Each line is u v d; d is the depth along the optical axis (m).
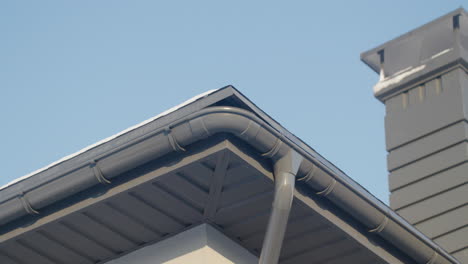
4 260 10.38
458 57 14.84
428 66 15.20
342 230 9.66
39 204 9.34
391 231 9.87
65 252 10.30
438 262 10.39
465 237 13.76
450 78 14.91
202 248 9.71
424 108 15.00
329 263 10.49
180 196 9.50
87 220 9.77
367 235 9.97
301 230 10.02
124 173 9.16
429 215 14.22
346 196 9.38
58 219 9.45
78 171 9.09
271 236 8.93
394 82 15.53
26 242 10.09
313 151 9.33
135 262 10.16
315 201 9.41
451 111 14.66
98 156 8.97
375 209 9.63
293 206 9.59
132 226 9.89
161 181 9.23
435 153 14.57
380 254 10.07
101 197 9.24
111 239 10.09
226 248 9.95
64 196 9.25
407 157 14.85
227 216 9.78
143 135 8.80
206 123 8.55
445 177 14.30
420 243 10.17
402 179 14.77
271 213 8.93
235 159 8.91
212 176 9.19
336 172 9.43
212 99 8.68
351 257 10.34
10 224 9.68
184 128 8.62
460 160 14.23
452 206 14.05
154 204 9.59
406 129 15.09
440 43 15.41
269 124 8.91
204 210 9.67
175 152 8.91
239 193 9.45
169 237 10.02
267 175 9.05
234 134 8.70
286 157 8.91
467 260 13.57
